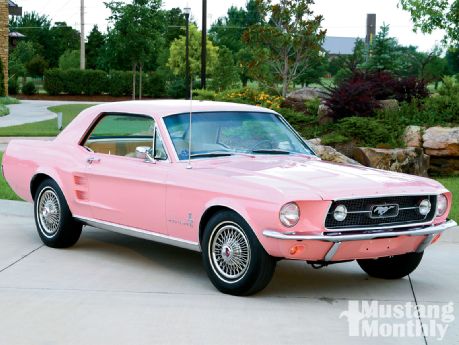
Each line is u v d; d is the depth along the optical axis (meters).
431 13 24.55
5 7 49.44
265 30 27.38
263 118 8.10
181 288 7.06
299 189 6.38
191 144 7.46
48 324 5.92
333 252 6.37
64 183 8.41
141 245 8.98
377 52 44.94
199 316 6.17
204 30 29.78
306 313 6.32
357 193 6.45
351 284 7.41
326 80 62.94
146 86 63.19
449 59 62.88
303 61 28.42
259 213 6.38
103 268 7.81
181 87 63.28
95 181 8.08
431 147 15.51
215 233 6.84
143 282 7.27
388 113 16.64
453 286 7.39
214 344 5.49
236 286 6.71
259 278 6.57
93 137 8.42
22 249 8.62
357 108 16.72
